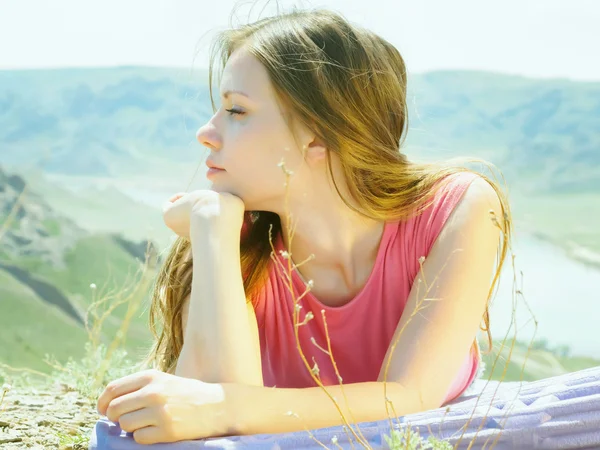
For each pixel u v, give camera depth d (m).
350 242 2.43
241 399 2.03
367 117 2.39
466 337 2.26
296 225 2.42
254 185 2.35
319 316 2.50
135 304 3.81
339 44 2.38
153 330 2.70
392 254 2.42
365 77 2.39
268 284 2.56
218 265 2.21
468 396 2.61
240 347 2.14
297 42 2.34
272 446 1.96
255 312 2.59
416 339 2.22
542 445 2.03
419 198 2.40
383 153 2.40
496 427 2.05
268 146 2.32
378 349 2.48
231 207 2.29
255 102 2.32
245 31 2.43
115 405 2.01
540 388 2.27
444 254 2.30
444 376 2.21
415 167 2.45
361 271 2.46
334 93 2.33
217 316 2.16
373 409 2.11
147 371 2.06
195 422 1.98
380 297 2.44
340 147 2.33
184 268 2.55
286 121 2.32
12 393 3.34
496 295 2.50
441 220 2.34
